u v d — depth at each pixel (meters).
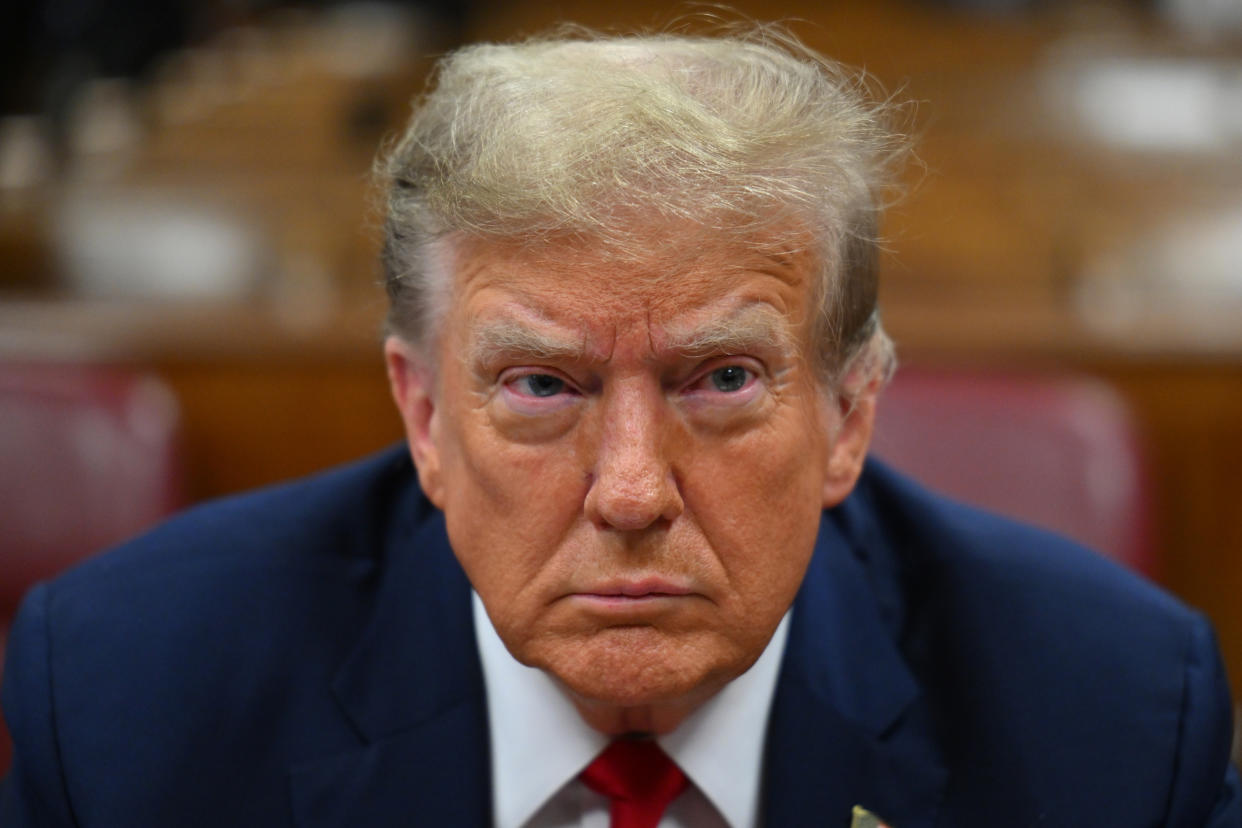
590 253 1.00
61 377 2.00
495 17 4.37
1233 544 2.64
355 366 2.65
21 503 1.96
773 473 1.07
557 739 1.29
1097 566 1.45
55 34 4.96
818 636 1.36
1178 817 1.29
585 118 1.02
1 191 3.43
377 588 1.41
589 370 1.03
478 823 1.28
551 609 1.08
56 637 1.35
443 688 1.32
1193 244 3.21
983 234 3.30
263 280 3.23
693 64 1.13
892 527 1.50
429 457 1.21
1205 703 1.34
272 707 1.32
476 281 1.05
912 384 1.99
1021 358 2.67
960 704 1.34
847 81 1.21
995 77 3.84
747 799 1.31
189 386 2.65
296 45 4.34
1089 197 3.38
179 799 1.27
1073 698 1.33
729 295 1.02
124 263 3.26
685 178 1.00
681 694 1.08
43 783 1.27
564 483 1.05
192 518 1.49
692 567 1.06
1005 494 1.92
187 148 3.50
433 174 1.11
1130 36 3.98
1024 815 1.29
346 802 1.29
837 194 1.09
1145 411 2.65
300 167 3.45
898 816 1.30
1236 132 3.59
